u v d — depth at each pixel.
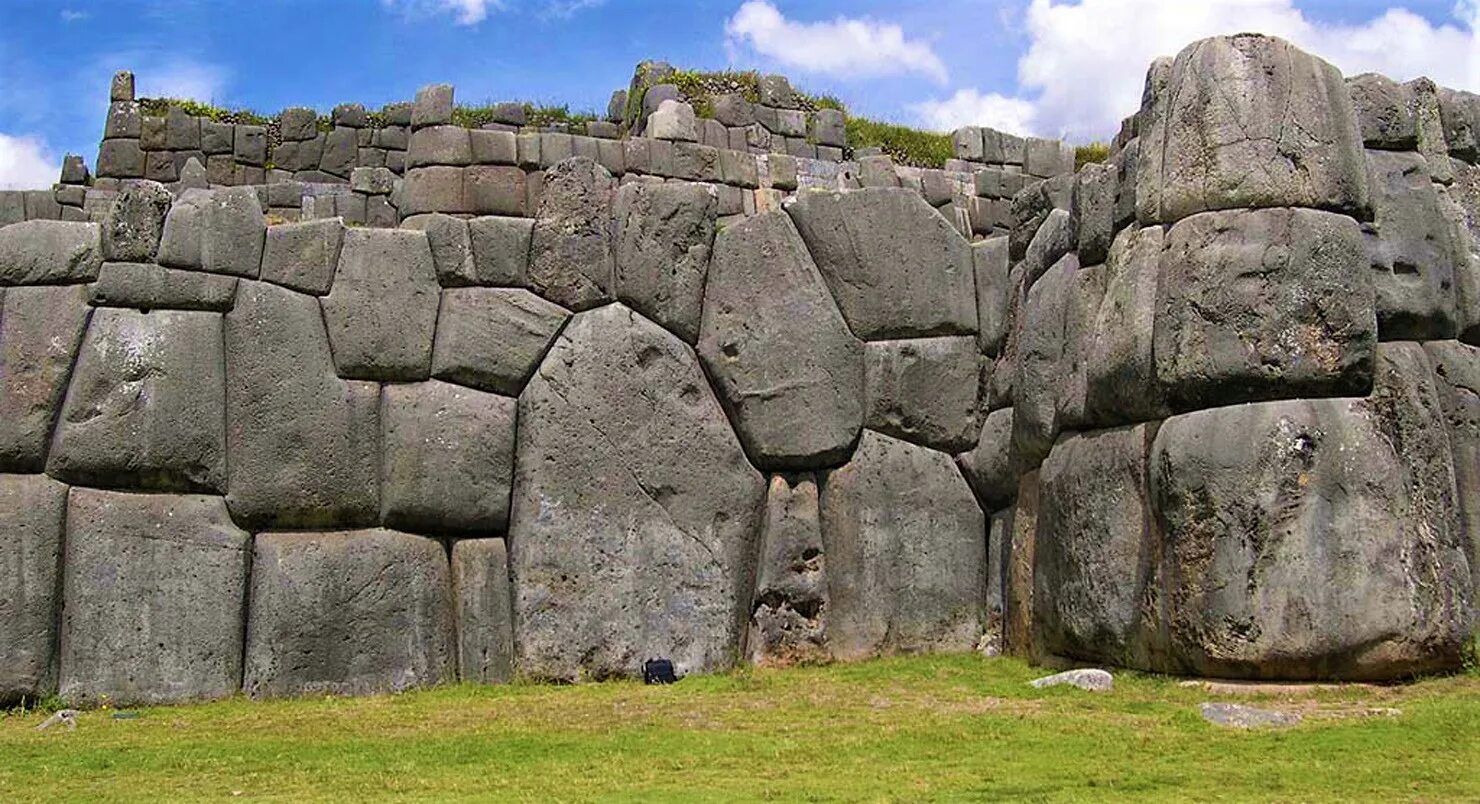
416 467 8.11
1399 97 7.42
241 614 7.79
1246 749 5.47
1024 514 8.49
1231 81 6.96
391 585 8.00
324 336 8.10
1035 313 8.34
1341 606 6.41
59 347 7.74
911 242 9.08
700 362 8.67
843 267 8.94
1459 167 7.94
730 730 6.34
